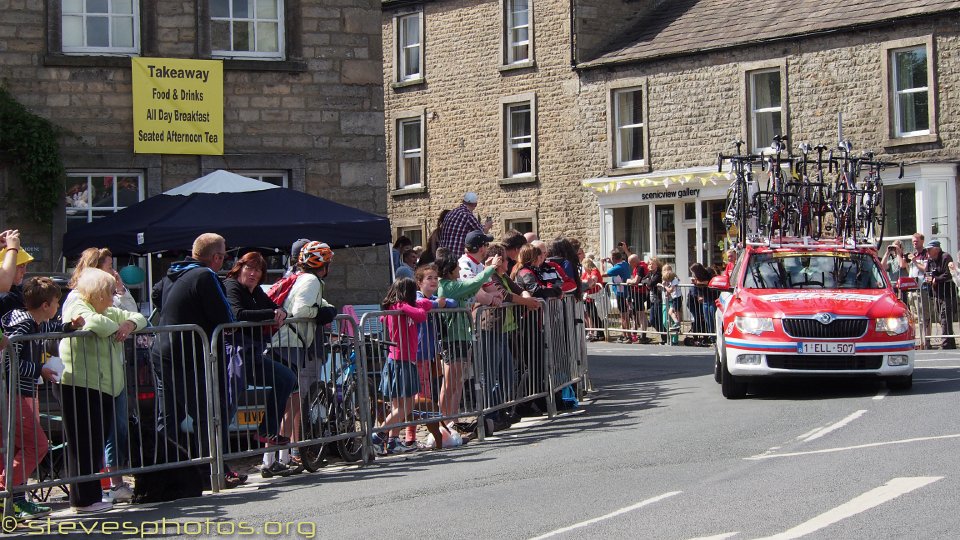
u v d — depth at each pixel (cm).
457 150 4025
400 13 4172
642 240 3616
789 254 1677
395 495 988
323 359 1184
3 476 954
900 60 3062
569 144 3731
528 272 1523
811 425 1269
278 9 2052
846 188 1784
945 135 2977
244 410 1106
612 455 1134
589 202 3700
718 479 973
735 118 3341
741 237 1806
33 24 1906
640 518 839
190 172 1988
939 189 2997
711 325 2708
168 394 1047
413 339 1270
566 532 808
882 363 1505
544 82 3788
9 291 1070
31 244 1900
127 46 1967
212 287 1084
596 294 2966
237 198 1612
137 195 1969
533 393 1473
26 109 1900
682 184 3441
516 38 3881
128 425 1016
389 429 1246
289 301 1172
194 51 1989
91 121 1933
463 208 1803
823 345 1497
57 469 1040
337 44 2067
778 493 901
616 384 1856
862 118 3111
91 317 995
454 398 1308
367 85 2083
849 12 3161
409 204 4159
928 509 821
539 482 1009
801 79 3216
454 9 4022
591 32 3712
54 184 1898
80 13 1947
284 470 1154
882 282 1633
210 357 1074
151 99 1956
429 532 833
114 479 1060
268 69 2023
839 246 1691
